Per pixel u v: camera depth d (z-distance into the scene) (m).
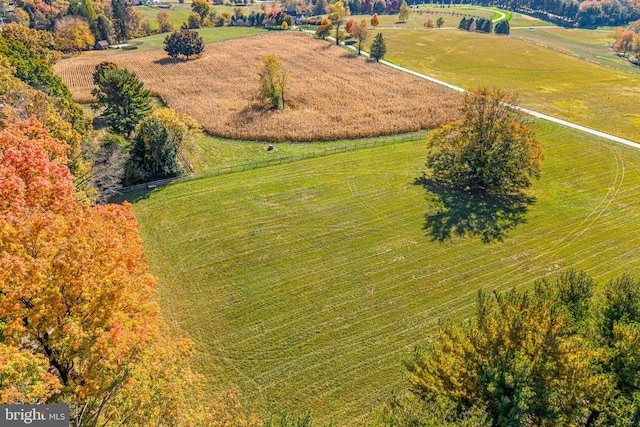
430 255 35.22
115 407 16.92
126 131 56.22
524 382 16.64
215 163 51.72
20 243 16.11
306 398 23.58
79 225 18.05
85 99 73.50
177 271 32.97
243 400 23.41
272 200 42.94
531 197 44.03
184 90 82.81
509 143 42.56
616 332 17.89
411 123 63.53
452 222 39.66
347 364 25.55
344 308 29.67
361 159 52.41
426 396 18.64
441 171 47.00
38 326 15.23
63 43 112.19
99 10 149.75
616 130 62.09
